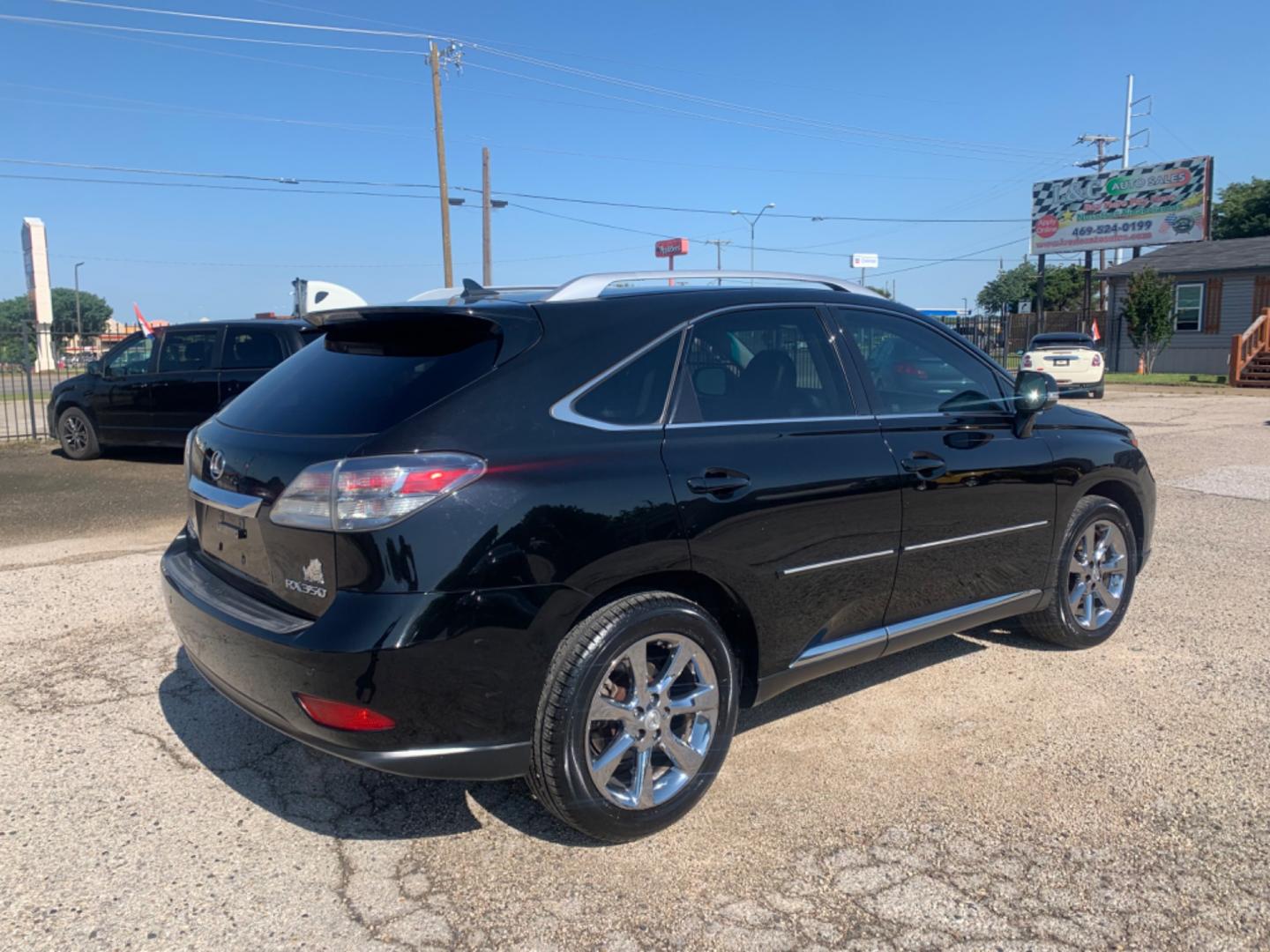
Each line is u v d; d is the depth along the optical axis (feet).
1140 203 110.32
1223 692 14.51
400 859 10.35
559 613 9.78
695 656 10.87
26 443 47.85
